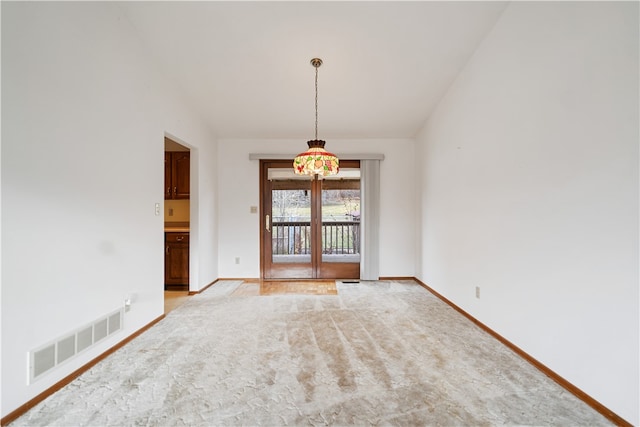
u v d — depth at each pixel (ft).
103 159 6.82
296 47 8.84
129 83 7.77
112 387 5.66
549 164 6.08
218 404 5.17
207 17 7.73
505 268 7.54
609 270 4.85
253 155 14.78
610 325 4.84
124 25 7.54
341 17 7.77
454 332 8.36
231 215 15.07
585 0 5.25
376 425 4.68
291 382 5.86
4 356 4.68
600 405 4.98
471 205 9.23
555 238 5.94
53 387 5.47
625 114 4.59
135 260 8.02
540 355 6.33
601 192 4.98
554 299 5.97
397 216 15.19
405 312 10.09
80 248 6.16
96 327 6.59
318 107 12.17
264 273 15.26
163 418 4.80
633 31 4.48
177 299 11.66
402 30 8.20
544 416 4.89
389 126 13.83
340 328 8.68
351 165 15.35
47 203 5.42
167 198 13.87
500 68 7.72
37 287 5.22
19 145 4.93
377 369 6.36
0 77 4.65
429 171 12.89
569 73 5.59
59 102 5.67
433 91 11.07
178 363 6.58
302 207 15.35
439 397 5.40
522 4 6.85
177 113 10.48
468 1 7.27
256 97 11.41
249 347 7.41
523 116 6.85
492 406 5.14
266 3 7.35
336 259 15.40
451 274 10.68
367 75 10.18
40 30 5.29
